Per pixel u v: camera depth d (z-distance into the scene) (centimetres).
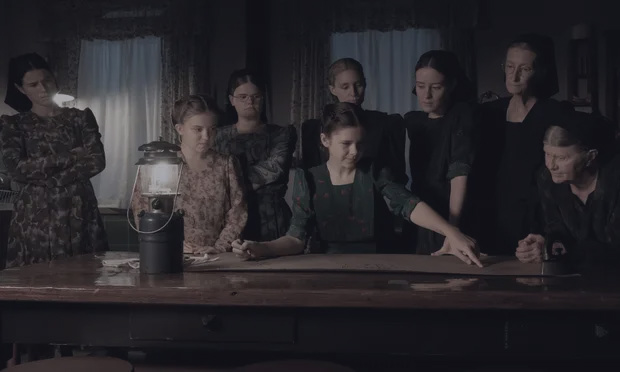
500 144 324
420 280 196
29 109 351
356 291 177
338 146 255
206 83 665
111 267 227
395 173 279
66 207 336
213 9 668
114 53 691
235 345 185
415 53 644
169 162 211
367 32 650
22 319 194
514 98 327
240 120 349
